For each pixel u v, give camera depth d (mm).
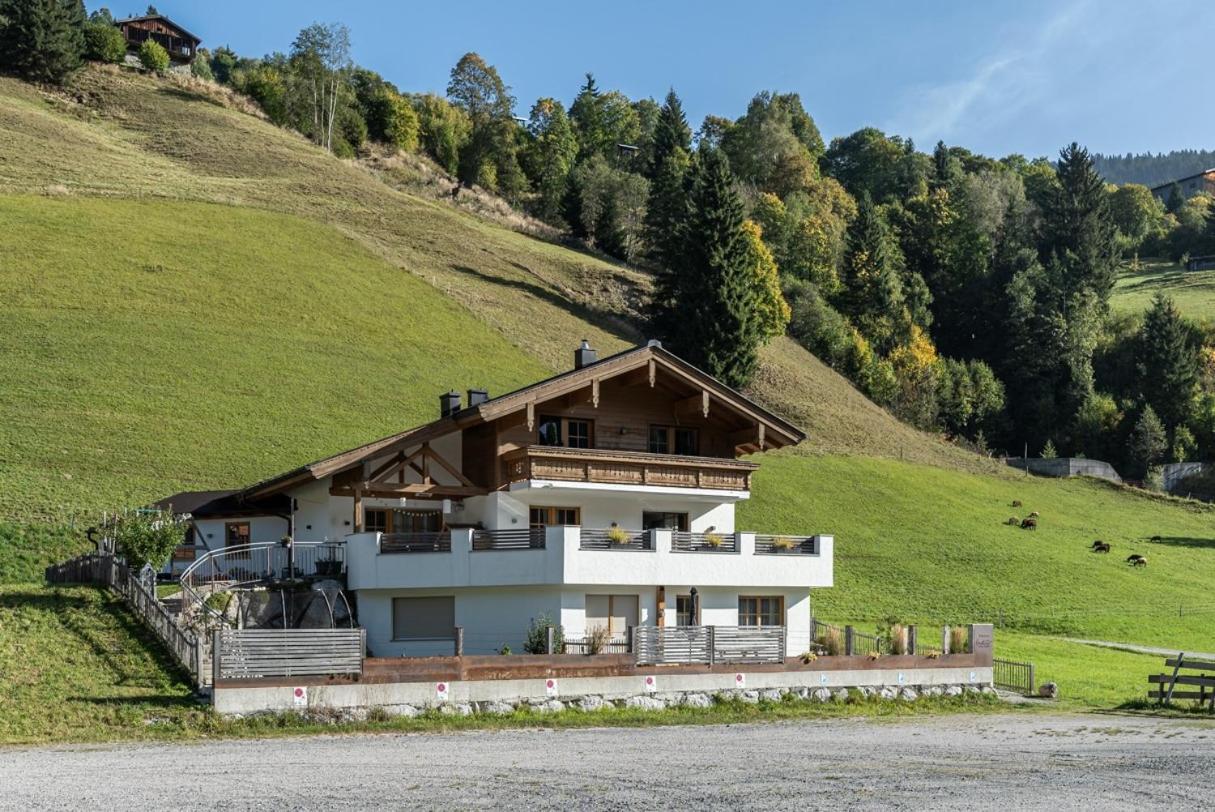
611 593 37781
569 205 161750
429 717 28438
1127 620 64562
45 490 54688
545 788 19516
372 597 38906
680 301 106875
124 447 62188
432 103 197625
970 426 137625
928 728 29969
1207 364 151625
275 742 24609
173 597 37188
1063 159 171500
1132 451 128625
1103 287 159875
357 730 26688
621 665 31984
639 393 44062
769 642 34688
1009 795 19672
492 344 95375
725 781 20484
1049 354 145500
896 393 129750
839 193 189625
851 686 35906
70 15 155875
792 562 40719
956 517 84812
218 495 48062
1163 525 97812
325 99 171375
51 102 141500
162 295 85375
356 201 127188
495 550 37062
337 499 40781
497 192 183250
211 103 155375
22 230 90000
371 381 80625
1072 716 34094
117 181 110938
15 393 65750
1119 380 148125
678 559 38281
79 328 76500
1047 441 135125
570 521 42062
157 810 17281
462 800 18422
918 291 159875
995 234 178750
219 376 74938
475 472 42156
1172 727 31094
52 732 24562
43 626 31594
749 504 76312
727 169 107562
